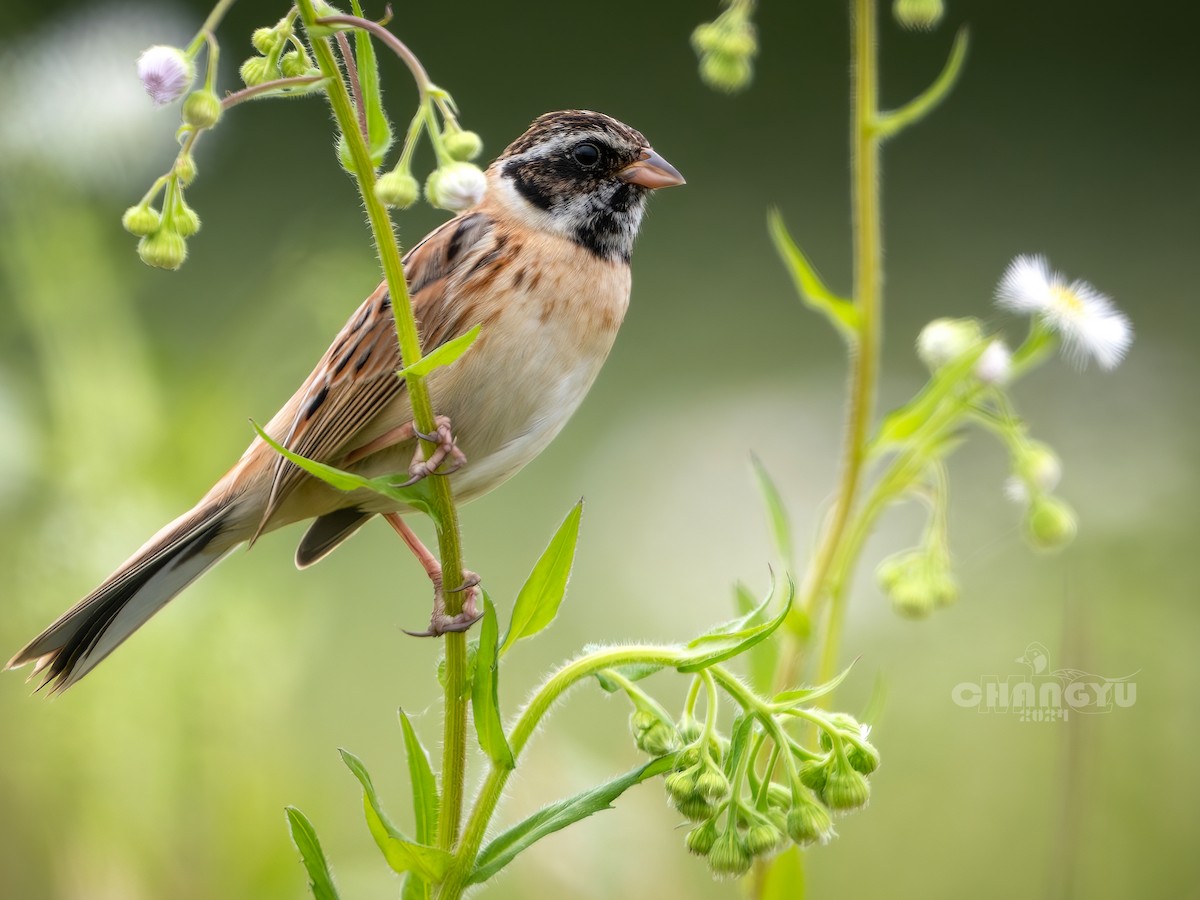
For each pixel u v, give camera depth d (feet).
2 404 30.42
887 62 75.66
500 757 16.11
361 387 21.25
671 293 61.16
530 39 74.38
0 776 29.63
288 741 30.68
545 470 49.55
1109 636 35.99
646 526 42.80
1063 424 41.52
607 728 39.60
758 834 15.90
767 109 72.33
